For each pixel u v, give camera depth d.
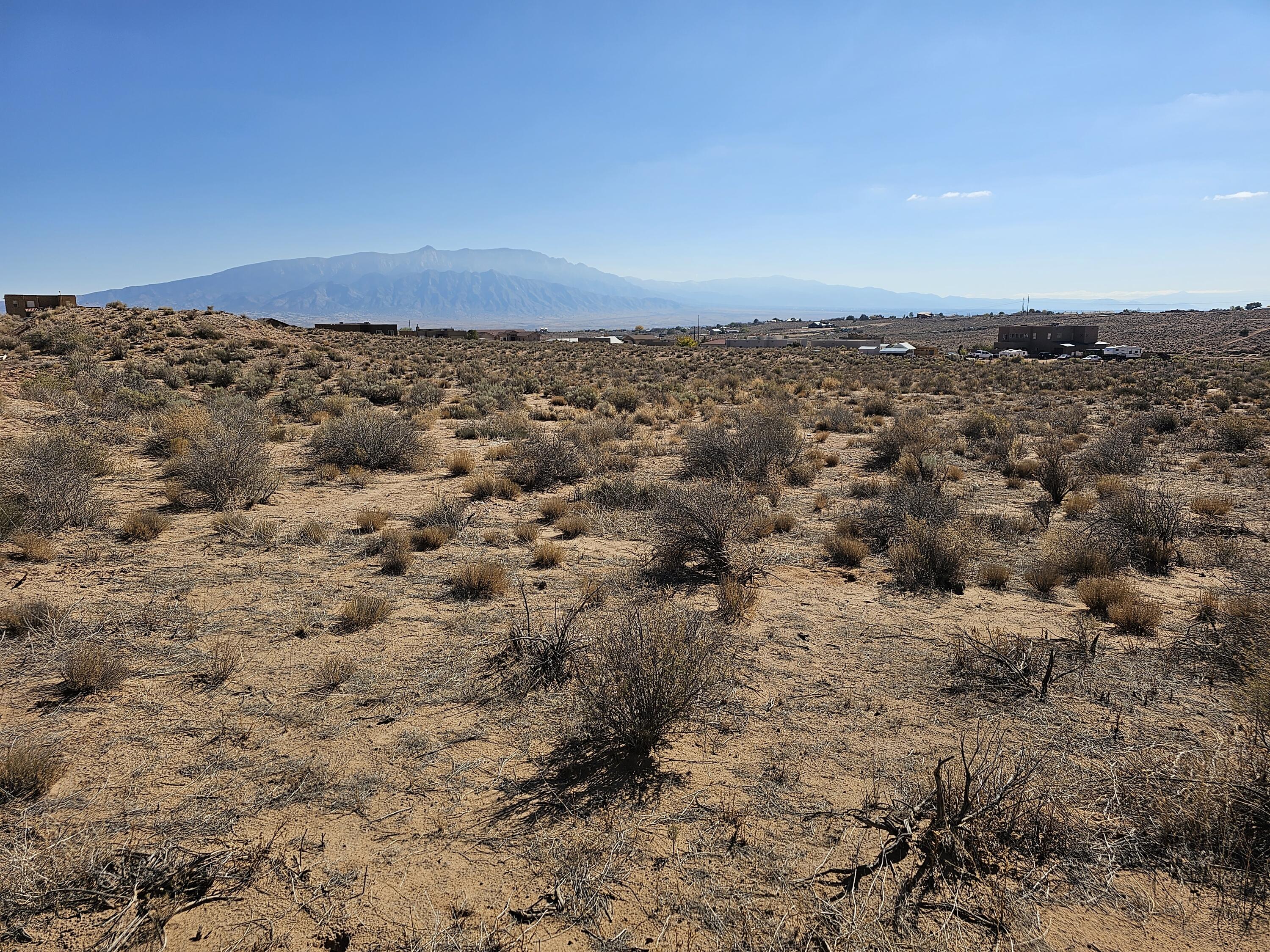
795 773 4.37
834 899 3.29
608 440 19.39
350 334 61.44
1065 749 4.61
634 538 10.27
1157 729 4.85
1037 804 3.93
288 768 4.33
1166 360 74.25
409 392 30.81
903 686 5.59
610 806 4.02
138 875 3.35
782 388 36.12
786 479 14.92
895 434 18.28
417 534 9.65
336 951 3.00
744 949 2.99
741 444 15.32
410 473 15.50
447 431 22.64
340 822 3.83
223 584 7.71
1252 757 4.03
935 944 3.03
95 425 18.02
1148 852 3.62
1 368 26.00
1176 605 7.56
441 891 3.34
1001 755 4.51
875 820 3.88
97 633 6.24
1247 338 104.25
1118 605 7.09
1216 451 18.95
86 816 3.82
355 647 6.17
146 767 4.30
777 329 189.38
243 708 5.05
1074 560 8.94
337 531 10.28
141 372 29.52
